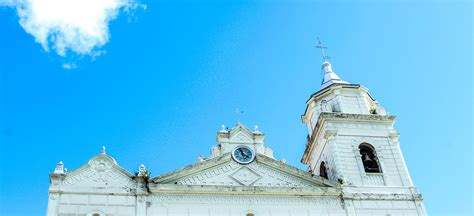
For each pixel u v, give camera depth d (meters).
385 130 44.78
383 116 45.12
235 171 39.97
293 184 40.12
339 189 40.09
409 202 40.62
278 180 40.16
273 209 38.47
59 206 36.00
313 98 48.03
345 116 44.53
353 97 46.97
